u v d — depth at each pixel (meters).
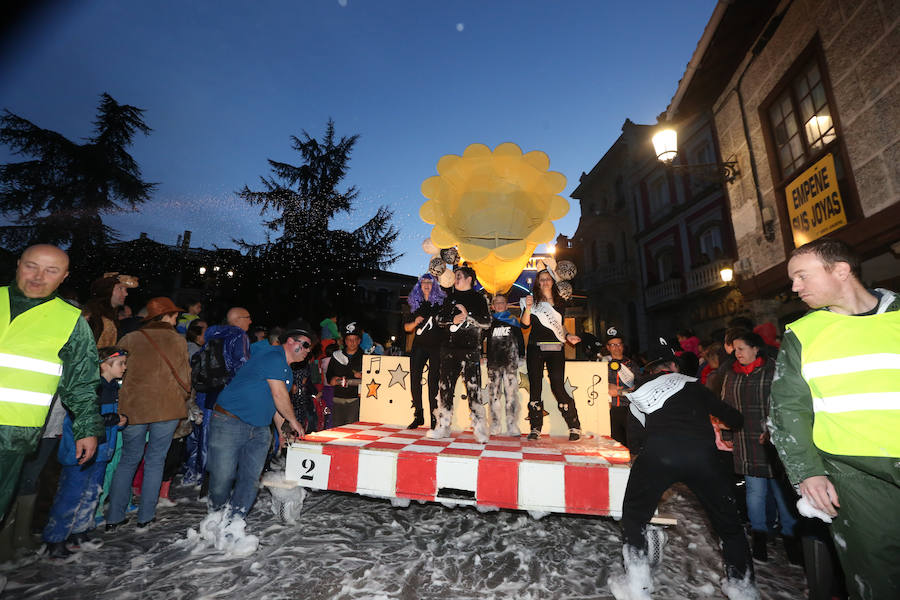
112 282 3.72
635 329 19.25
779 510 3.05
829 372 1.67
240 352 3.94
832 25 5.71
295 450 3.43
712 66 7.97
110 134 20.17
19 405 2.07
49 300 2.27
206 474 4.01
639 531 2.48
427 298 4.58
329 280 19.58
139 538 3.02
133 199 19.97
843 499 1.62
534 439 4.04
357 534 3.23
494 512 3.78
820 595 2.17
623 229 20.25
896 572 1.52
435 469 3.19
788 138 6.89
